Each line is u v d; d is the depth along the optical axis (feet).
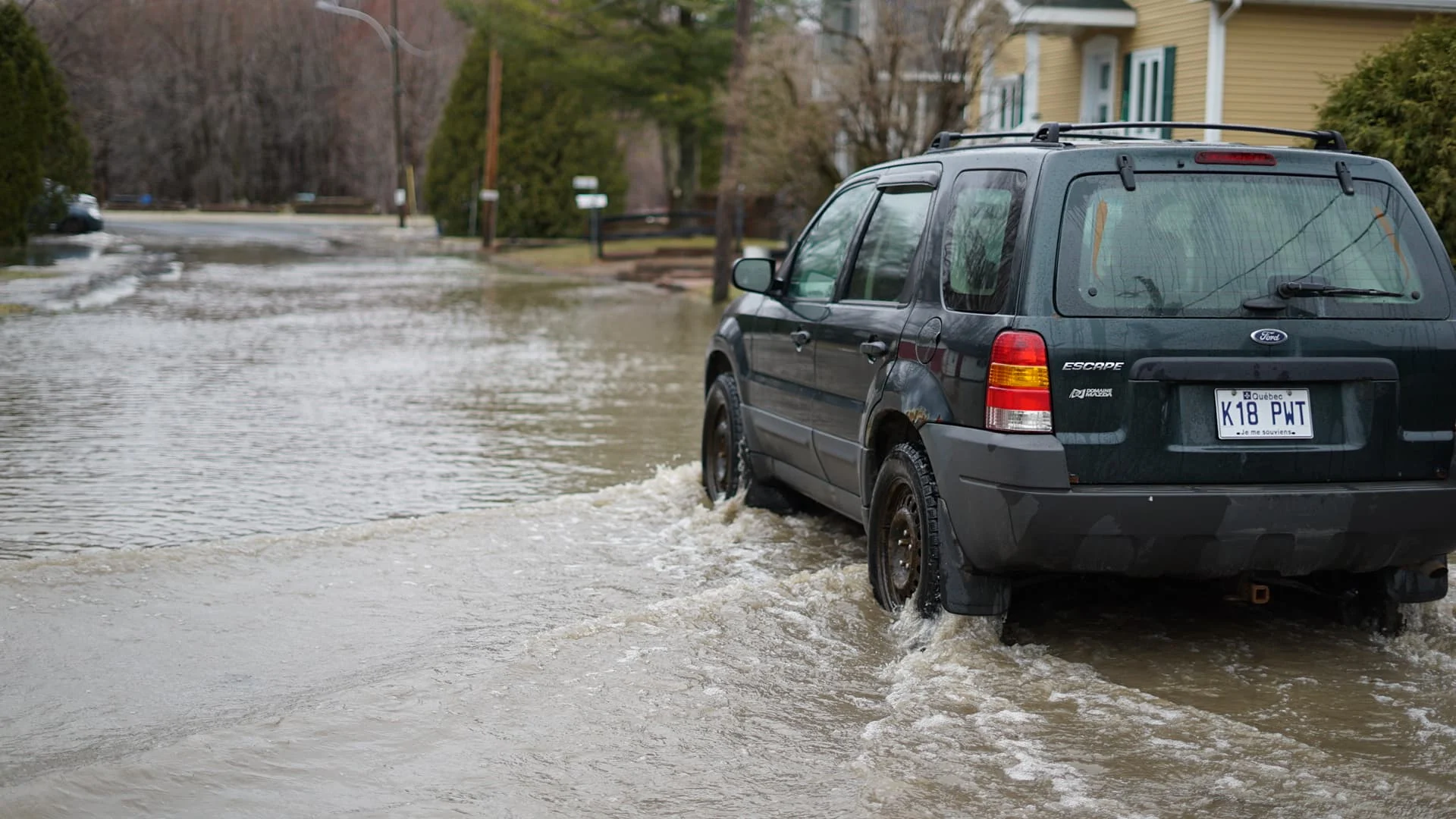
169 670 17.80
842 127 80.53
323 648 18.83
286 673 17.75
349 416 39.91
